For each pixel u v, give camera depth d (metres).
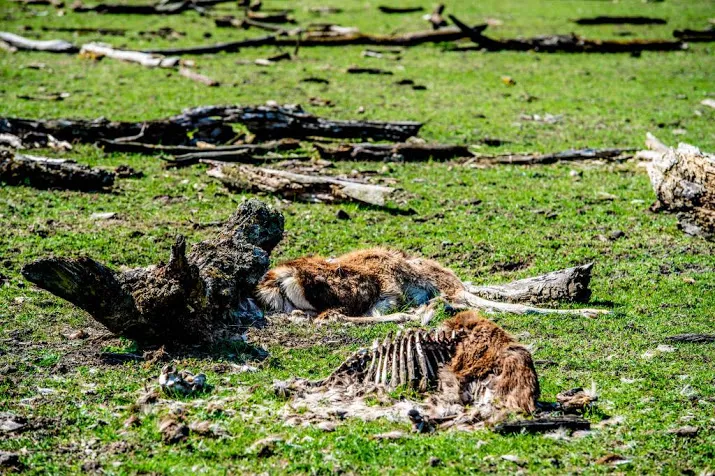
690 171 41.47
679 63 85.25
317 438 21.64
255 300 30.83
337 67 81.50
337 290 31.27
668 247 39.78
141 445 21.39
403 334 25.47
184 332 27.52
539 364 26.50
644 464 20.56
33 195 43.91
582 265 34.78
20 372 25.30
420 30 97.00
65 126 53.16
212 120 54.06
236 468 20.28
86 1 109.44
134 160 51.22
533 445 21.39
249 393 24.34
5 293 31.52
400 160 53.03
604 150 54.75
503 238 40.22
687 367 26.48
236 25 97.12
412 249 38.78
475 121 63.84
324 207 44.50
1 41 84.62
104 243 37.38
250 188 46.22
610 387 24.91
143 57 80.31
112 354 26.58
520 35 95.94
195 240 38.53
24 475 19.89
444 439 21.61
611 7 111.62
